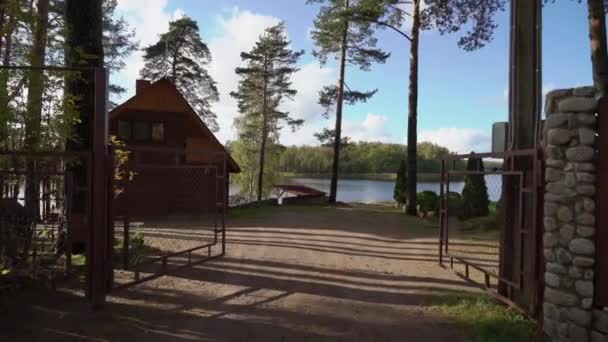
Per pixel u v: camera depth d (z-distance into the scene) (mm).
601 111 4781
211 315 5453
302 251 9734
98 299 5426
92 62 8039
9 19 6426
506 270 6113
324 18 25172
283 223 15062
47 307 5445
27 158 6113
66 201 5969
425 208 19641
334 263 8555
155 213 17859
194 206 18484
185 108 19266
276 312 5621
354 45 26906
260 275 7418
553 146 5012
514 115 6277
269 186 40656
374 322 5363
